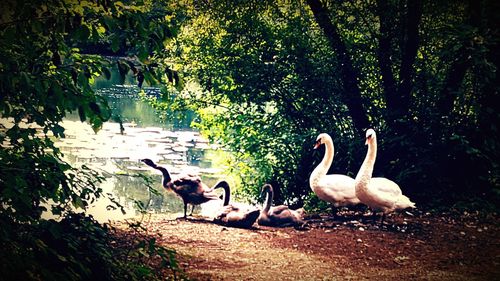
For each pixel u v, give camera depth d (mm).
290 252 10141
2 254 5289
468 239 11281
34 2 5566
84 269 6129
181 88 6160
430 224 12141
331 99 14891
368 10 14633
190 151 20953
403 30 14547
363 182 11570
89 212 12750
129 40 6016
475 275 9414
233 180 16438
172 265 7227
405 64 14469
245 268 9117
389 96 14648
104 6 5766
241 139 15055
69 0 5633
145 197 14820
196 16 15539
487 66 13422
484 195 13820
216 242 10484
